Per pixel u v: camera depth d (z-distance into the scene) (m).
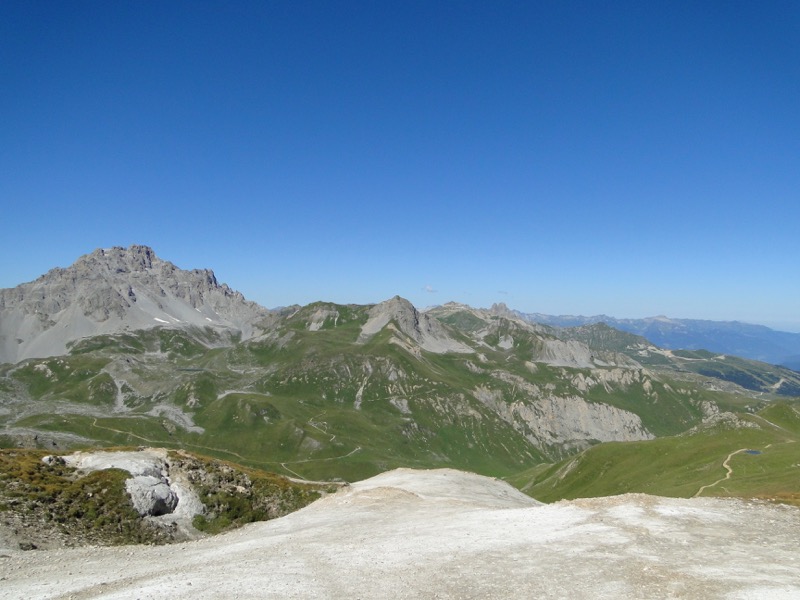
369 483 70.94
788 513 37.47
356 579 27.14
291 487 63.09
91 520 45.31
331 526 42.59
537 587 25.25
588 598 23.86
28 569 31.17
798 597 23.22
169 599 24.17
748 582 25.00
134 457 57.62
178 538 48.44
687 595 23.70
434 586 25.83
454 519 41.00
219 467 61.97
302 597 24.53
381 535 37.09
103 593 25.70
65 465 54.19
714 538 31.91
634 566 27.39
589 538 32.34
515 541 32.72
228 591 25.30
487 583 26.00
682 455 166.38
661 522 35.06
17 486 45.34
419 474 75.69
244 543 38.28
